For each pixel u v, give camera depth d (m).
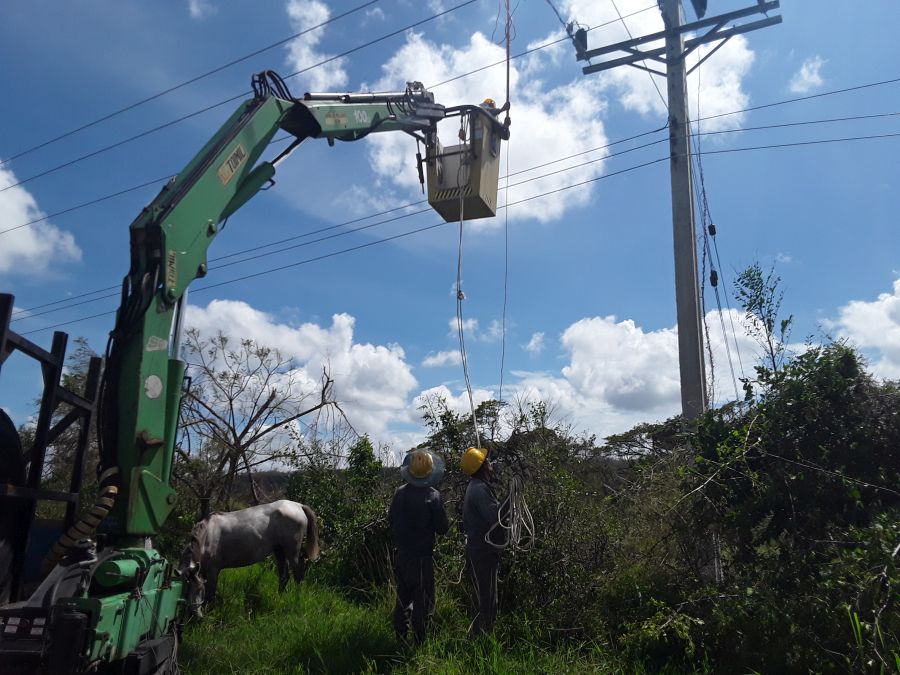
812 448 6.45
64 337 5.43
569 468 8.66
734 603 5.75
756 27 9.70
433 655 5.95
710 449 6.97
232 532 8.23
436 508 6.61
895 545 5.20
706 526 6.69
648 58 10.12
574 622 6.77
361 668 5.86
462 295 7.00
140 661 4.30
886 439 6.34
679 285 9.07
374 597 8.65
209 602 8.12
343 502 11.36
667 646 6.11
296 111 6.35
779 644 5.50
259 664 6.06
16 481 4.88
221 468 11.14
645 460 8.25
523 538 7.24
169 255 4.79
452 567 8.04
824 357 6.61
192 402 11.02
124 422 4.53
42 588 4.19
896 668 4.64
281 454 11.88
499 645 5.90
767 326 7.34
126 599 4.26
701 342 8.91
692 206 9.32
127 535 4.58
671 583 6.84
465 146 7.34
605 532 7.53
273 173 6.05
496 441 8.77
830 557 5.82
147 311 4.66
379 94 7.14
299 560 8.91
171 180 5.22
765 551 6.48
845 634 5.13
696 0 10.39
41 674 3.80
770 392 6.91
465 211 7.53
